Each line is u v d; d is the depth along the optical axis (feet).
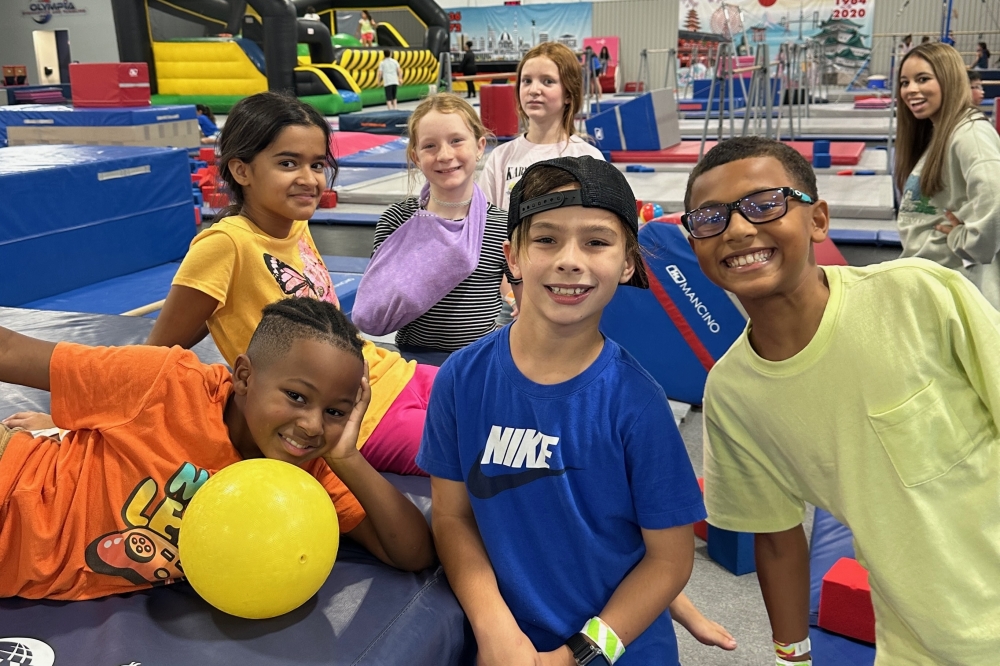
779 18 66.90
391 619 5.18
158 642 4.90
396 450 7.16
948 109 11.07
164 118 31.30
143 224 17.53
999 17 61.46
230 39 55.42
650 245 11.76
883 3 63.72
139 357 5.35
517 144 12.65
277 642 4.91
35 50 77.77
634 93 67.00
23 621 5.13
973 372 4.90
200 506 4.90
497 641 5.02
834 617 7.04
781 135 39.65
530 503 5.16
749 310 5.17
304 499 4.98
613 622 5.06
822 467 5.24
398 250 9.88
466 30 76.74
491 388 5.23
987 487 4.94
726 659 7.19
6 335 5.36
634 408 5.02
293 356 5.04
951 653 4.97
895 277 4.91
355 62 61.67
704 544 9.09
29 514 5.15
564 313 4.84
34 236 14.89
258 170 6.86
